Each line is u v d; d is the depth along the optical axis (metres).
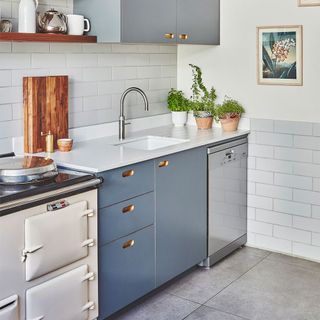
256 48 4.20
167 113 4.55
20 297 2.50
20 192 2.46
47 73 3.46
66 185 2.66
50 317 2.66
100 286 3.02
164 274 3.52
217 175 3.96
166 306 3.40
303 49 4.00
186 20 3.94
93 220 2.87
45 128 3.32
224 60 4.37
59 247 2.65
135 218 3.22
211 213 3.94
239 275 3.88
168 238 3.52
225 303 3.45
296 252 4.24
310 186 4.11
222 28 4.34
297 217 4.20
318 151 4.04
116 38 3.40
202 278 3.82
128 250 3.20
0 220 2.36
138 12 3.50
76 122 3.71
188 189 3.66
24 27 3.04
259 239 4.41
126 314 3.30
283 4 4.04
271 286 3.70
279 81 4.13
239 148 4.20
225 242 4.15
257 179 4.34
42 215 2.54
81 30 3.39
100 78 3.86
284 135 4.16
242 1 4.21
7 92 3.21
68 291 2.74
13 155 3.24
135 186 3.19
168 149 3.44
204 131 4.23
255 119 4.28
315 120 4.02
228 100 4.38
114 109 4.01
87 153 3.29
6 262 2.41
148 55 4.27
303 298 3.52
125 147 3.55
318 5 3.90
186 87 4.59
